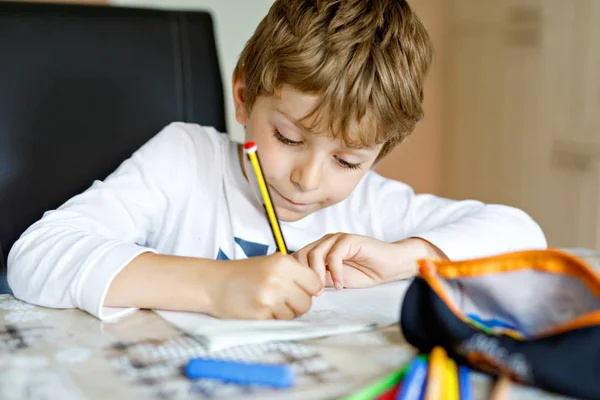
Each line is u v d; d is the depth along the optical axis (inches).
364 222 42.6
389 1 35.3
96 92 43.7
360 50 32.2
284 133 32.0
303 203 34.3
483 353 19.4
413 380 18.5
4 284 40.2
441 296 20.7
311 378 19.9
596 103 79.9
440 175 103.0
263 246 40.1
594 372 18.1
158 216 39.4
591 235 82.0
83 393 18.7
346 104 31.2
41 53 41.9
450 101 100.0
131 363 20.9
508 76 91.0
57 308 27.4
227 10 86.2
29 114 41.4
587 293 20.0
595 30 79.2
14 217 40.9
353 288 31.9
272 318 25.9
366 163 34.5
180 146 41.2
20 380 19.6
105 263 27.4
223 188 41.1
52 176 42.1
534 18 86.4
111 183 37.9
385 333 24.1
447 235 36.0
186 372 19.9
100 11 44.8
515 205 92.3
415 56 35.3
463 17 96.3
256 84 33.4
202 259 28.0
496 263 21.3
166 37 46.8
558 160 85.7
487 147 95.3
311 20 32.9
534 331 21.2
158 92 46.2
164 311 26.4
